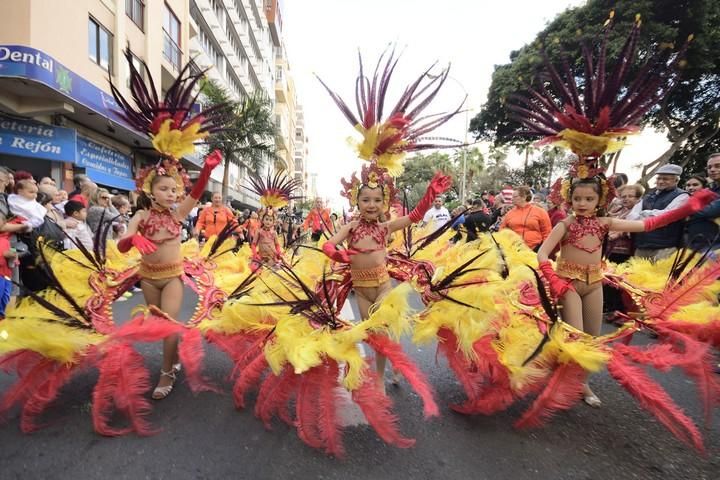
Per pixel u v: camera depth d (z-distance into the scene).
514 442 2.64
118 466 2.37
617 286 3.58
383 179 3.19
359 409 3.07
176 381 3.52
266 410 2.72
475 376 2.88
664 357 2.63
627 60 2.92
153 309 3.15
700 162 18.16
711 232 4.71
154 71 17.28
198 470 2.34
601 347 2.73
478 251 3.42
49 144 11.92
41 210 5.22
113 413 2.95
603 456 2.50
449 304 2.83
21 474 2.29
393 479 2.28
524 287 3.39
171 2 19.45
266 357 2.60
